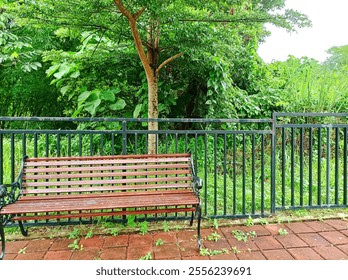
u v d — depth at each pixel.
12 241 2.56
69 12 3.04
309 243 2.53
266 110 6.00
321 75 6.06
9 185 2.31
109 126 5.52
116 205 2.32
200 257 2.31
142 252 2.38
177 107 5.78
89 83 5.41
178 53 4.10
